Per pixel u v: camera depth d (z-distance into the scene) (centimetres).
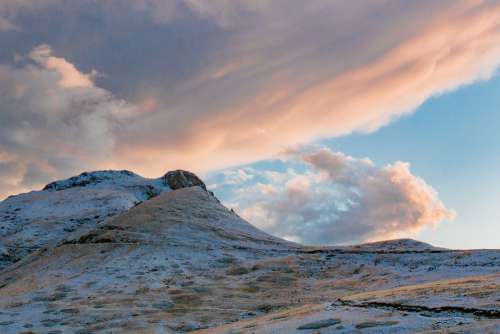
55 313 4238
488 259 4928
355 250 6569
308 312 3078
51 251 8050
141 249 7012
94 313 4216
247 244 7488
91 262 6700
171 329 3712
